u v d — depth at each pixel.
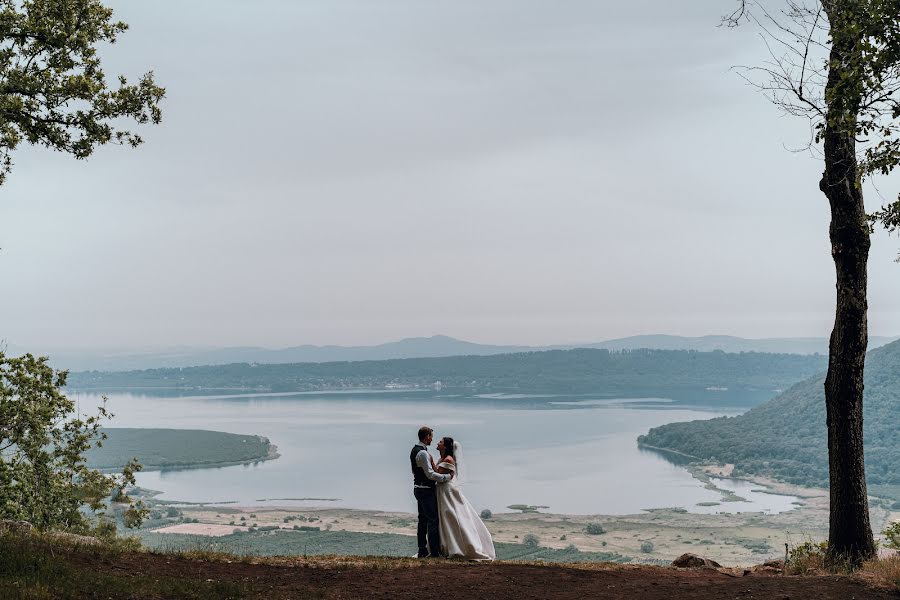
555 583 10.00
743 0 11.59
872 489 181.38
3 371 22.00
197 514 190.38
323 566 11.05
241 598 8.99
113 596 8.54
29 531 11.23
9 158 16.53
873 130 10.75
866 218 11.91
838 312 12.03
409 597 9.27
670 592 9.36
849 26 10.52
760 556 131.38
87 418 23.44
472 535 12.79
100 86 16.50
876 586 9.34
